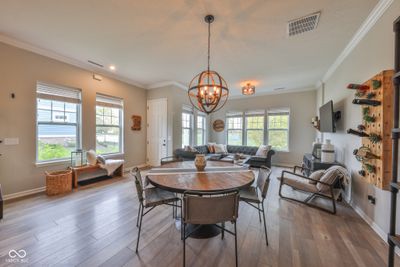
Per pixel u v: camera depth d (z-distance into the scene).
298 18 2.12
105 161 3.88
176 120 5.15
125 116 4.74
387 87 1.77
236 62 3.50
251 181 1.83
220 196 1.41
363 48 2.40
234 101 6.73
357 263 1.54
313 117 5.20
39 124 3.14
